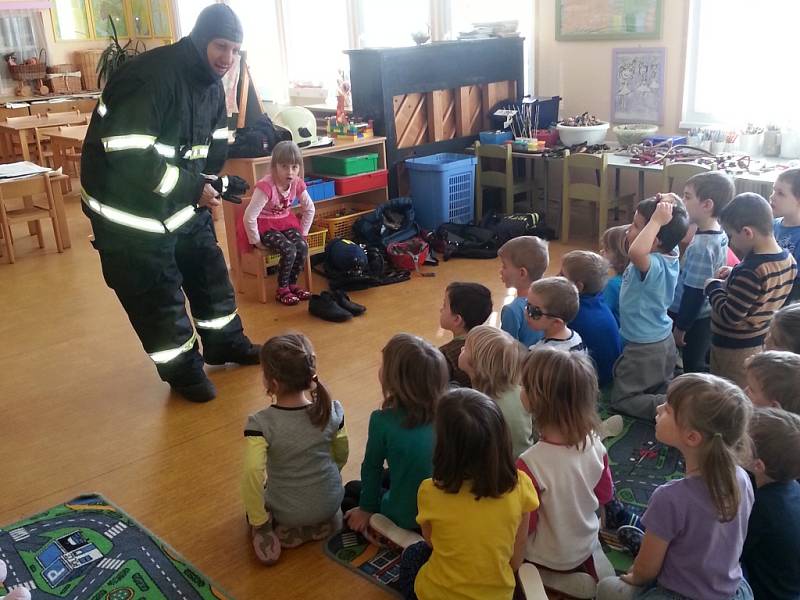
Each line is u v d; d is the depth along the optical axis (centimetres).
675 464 260
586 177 584
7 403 328
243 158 456
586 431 187
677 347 325
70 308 442
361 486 236
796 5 464
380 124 531
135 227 295
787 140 471
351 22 729
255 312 427
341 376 338
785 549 178
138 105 278
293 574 215
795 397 198
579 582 191
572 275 289
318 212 520
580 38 568
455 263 501
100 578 214
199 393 322
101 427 305
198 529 238
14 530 237
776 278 270
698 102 522
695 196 303
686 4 505
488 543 171
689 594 167
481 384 224
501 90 600
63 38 916
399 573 205
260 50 845
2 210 521
